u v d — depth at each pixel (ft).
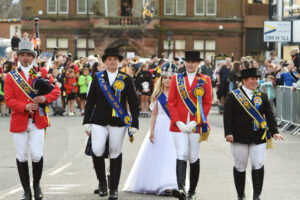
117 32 219.61
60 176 46.96
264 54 227.81
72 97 105.29
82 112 105.91
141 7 221.46
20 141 37.58
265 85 88.12
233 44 228.43
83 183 44.09
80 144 66.33
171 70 40.70
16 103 37.04
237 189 37.40
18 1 255.29
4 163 53.31
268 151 61.05
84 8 227.40
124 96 39.14
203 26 227.81
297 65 90.33
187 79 37.93
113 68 39.11
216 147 63.10
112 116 38.58
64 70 100.48
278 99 85.30
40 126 37.58
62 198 38.78
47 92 37.65
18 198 38.75
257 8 228.22
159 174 40.11
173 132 37.76
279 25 128.26
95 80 38.93
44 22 227.40
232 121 36.68
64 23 227.20
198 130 37.42
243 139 36.29
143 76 102.42
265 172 48.85
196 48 228.84
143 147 41.04
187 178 42.70
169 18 226.58
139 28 219.61
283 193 40.78
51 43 228.02
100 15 220.64
